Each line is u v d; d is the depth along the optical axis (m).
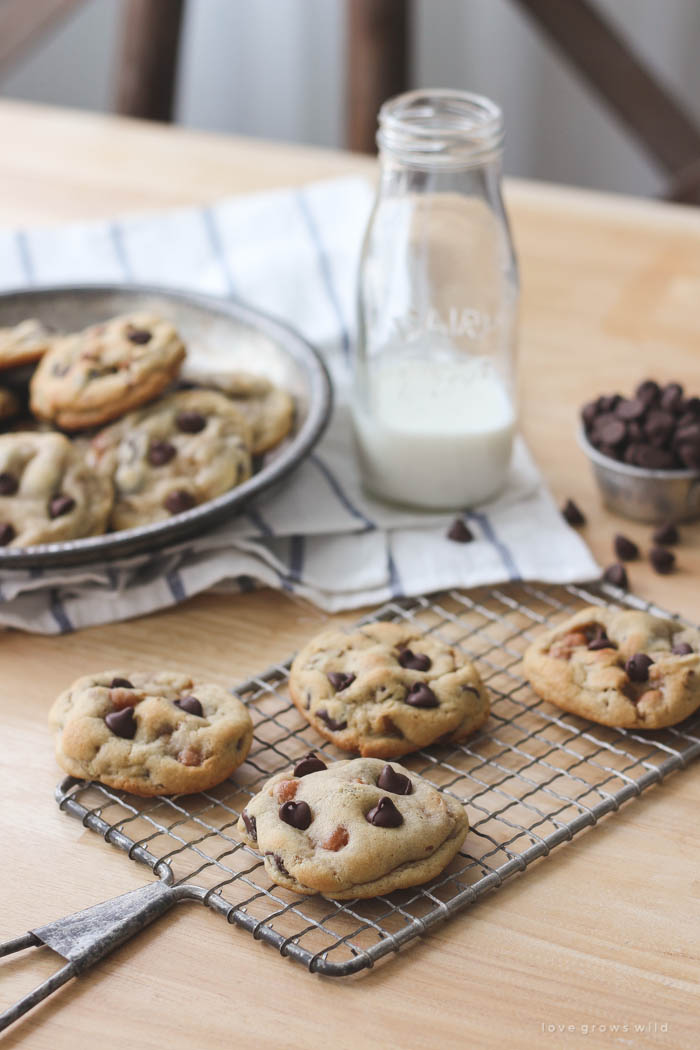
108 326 1.02
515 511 1.00
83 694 0.87
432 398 0.99
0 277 1.17
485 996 0.79
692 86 1.92
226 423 0.99
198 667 0.92
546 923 0.81
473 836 0.84
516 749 0.88
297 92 2.11
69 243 1.20
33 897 0.82
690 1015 0.78
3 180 1.29
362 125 1.64
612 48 1.50
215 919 0.81
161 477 0.97
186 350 1.00
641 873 0.83
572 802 0.85
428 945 0.80
